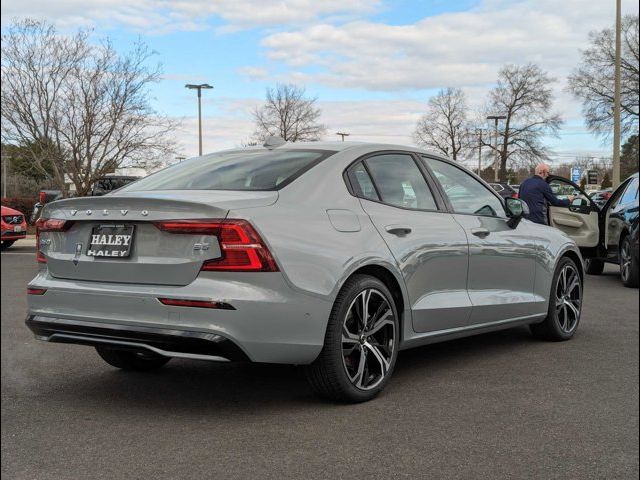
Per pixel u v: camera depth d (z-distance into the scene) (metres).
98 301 3.65
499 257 5.17
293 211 3.77
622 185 9.97
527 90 62.81
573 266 6.00
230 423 3.64
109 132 22.14
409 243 4.36
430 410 3.89
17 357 5.20
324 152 4.36
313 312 3.66
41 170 23.06
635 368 4.90
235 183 4.05
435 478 2.96
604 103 50.97
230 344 3.40
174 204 3.53
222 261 3.45
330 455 3.20
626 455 3.24
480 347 5.64
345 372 3.86
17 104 21.45
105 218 3.72
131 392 4.25
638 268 9.17
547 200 9.92
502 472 3.03
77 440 3.39
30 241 18.89
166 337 3.44
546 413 3.85
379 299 4.10
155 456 3.19
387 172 4.55
